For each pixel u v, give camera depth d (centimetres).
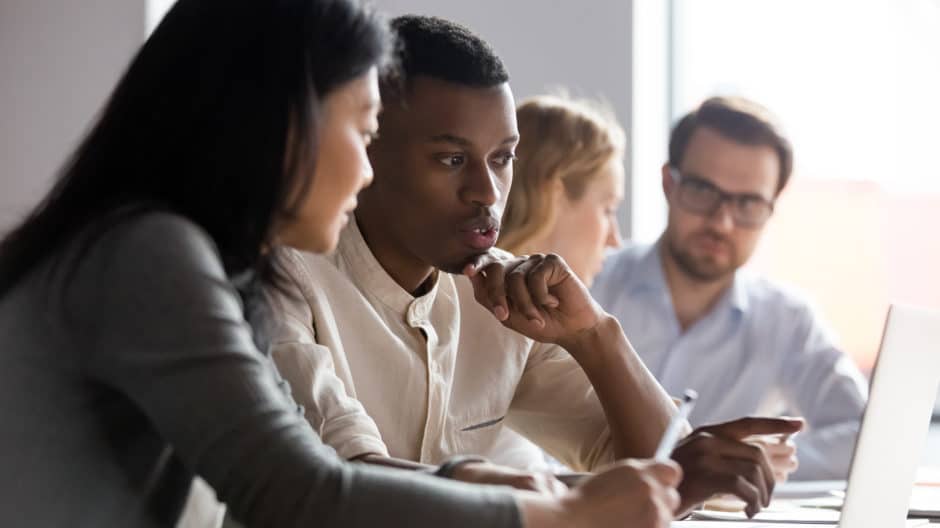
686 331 386
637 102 467
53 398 114
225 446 106
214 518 143
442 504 107
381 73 135
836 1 450
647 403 184
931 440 433
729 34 468
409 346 186
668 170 388
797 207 455
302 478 105
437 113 172
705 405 384
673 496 116
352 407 167
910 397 161
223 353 108
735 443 158
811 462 368
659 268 388
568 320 183
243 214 120
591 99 465
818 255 454
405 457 185
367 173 126
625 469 115
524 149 313
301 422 111
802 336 384
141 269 110
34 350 115
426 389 186
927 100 443
